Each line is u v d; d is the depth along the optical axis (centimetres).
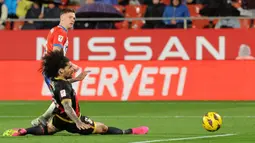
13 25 6312
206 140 3050
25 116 4562
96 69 5738
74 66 3181
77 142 2961
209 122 3253
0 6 6588
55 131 3234
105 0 6694
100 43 5897
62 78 3152
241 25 6053
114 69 5719
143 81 5684
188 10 6244
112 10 6116
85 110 4947
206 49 5819
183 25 6034
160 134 3319
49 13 6316
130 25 6206
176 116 4425
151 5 6262
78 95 5719
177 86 5669
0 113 4794
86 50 5916
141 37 5856
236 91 5625
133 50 5859
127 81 5694
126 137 3145
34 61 5856
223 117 4325
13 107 5253
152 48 5856
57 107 3173
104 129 3241
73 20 3569
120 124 3966
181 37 5828
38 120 3266
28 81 5844
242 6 6378
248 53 5784
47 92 5809
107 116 4484
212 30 5806
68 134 3300
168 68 5681
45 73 3153
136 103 5488
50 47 3541
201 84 5656
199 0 6525
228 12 6269
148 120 4178
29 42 6031
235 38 5797
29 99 5828
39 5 6359
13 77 5872
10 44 6056
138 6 6594
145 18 5969
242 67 5638
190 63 5681
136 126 3828
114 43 5881
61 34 3525
